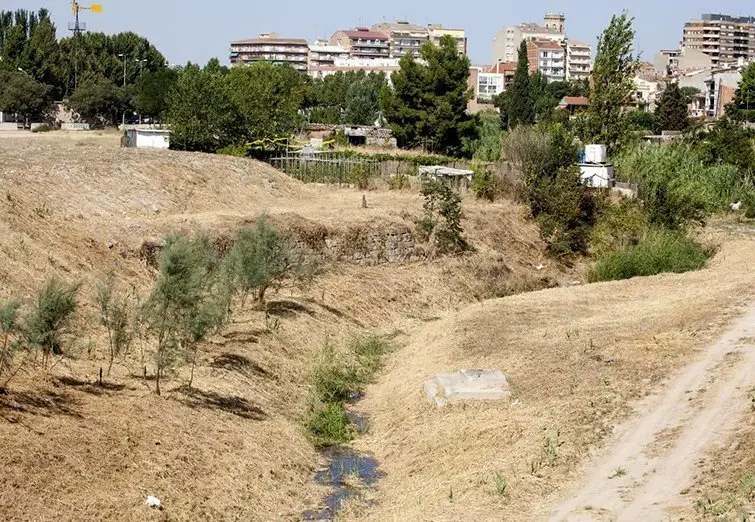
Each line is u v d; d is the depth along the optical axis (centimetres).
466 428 1919
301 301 2898
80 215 2892
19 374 1706
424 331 2923
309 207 3941
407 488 1711
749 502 1428
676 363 2161
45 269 2286
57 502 1366
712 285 3173
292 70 9894
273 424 1950
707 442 1702
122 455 1548
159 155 4091
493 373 2178
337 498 1702
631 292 3200
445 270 3700
